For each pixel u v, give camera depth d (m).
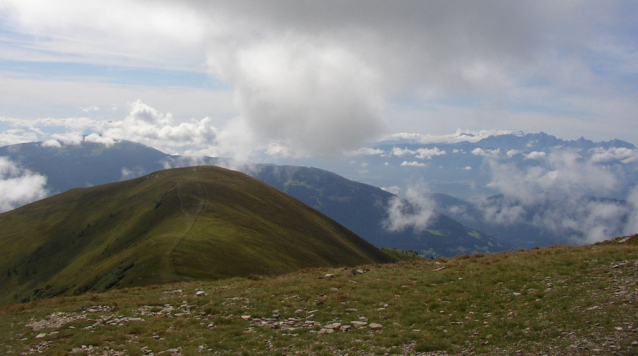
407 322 23.75
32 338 24.64
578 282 25.50
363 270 40.72
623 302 20.94
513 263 32.66
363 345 20.73
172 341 22.67
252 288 34.97
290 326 24.78
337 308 27.48
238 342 22.14
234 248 111.31
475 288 28.09
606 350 16.66
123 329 25.19
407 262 43.66
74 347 22.66
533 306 23.00
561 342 18.09
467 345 19.69
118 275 95.00
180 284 41.56
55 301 35.12
